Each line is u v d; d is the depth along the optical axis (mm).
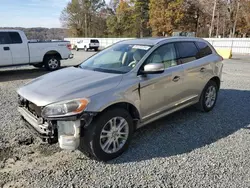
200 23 42781
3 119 4559
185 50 4465
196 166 3033
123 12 54125
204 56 4887
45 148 3467
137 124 3574
